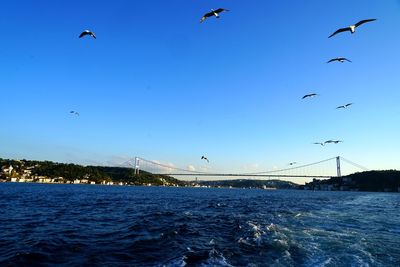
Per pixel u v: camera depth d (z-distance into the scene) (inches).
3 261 454.3
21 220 888.3
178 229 733.3
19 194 2349.9
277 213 1149.7
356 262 446.3
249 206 1592.0
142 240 607.8
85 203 1637.6
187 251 508.4
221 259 456.8
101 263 454.6
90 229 749.3
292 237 613.0
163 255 492.4
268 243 559.5
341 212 1216.2
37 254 494.6
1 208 1226.0
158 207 1441.9
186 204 1704.0
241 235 647.1
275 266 422.0
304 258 463.5
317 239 594.9
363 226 798.5
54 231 713.0
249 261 446.6
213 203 1836.9
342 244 553.6
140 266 434.9
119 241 601.3
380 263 444.5
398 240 604.7
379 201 2546.8
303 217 984.9
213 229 749.3
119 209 1307.8
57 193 2775.6
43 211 1157.1
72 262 459.5
